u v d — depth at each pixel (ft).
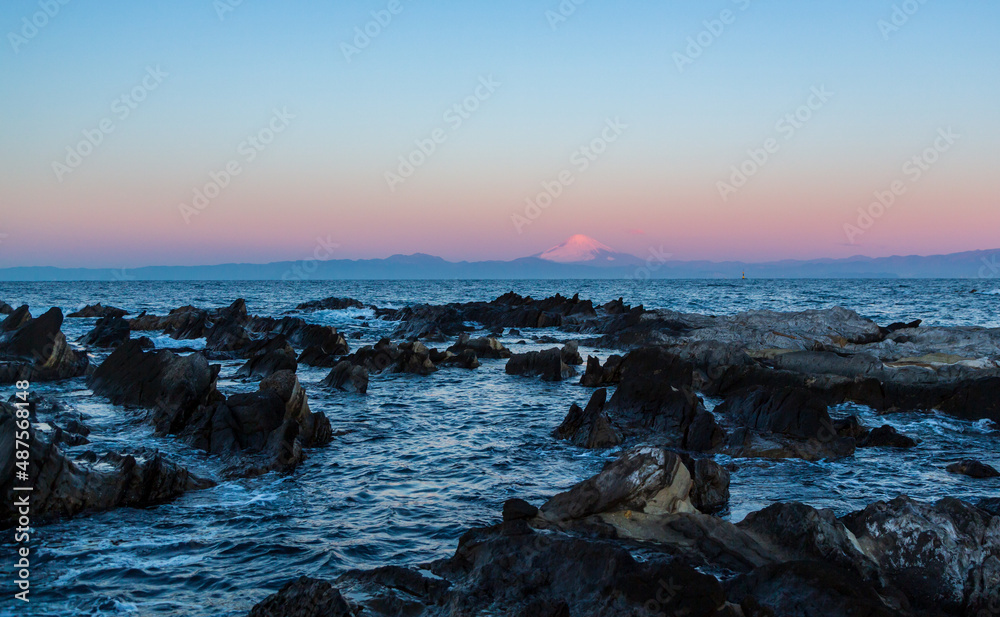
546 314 192.24
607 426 59.06
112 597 29.09
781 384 80.43
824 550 29.84
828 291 451.94
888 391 76.18
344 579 29.09
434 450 56.85
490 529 32.40
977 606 27.78
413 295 423.23
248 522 38.65
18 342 86.22
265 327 155.53
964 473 50.49
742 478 48.70
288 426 52.95
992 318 204.64
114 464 42.83
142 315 173.58
